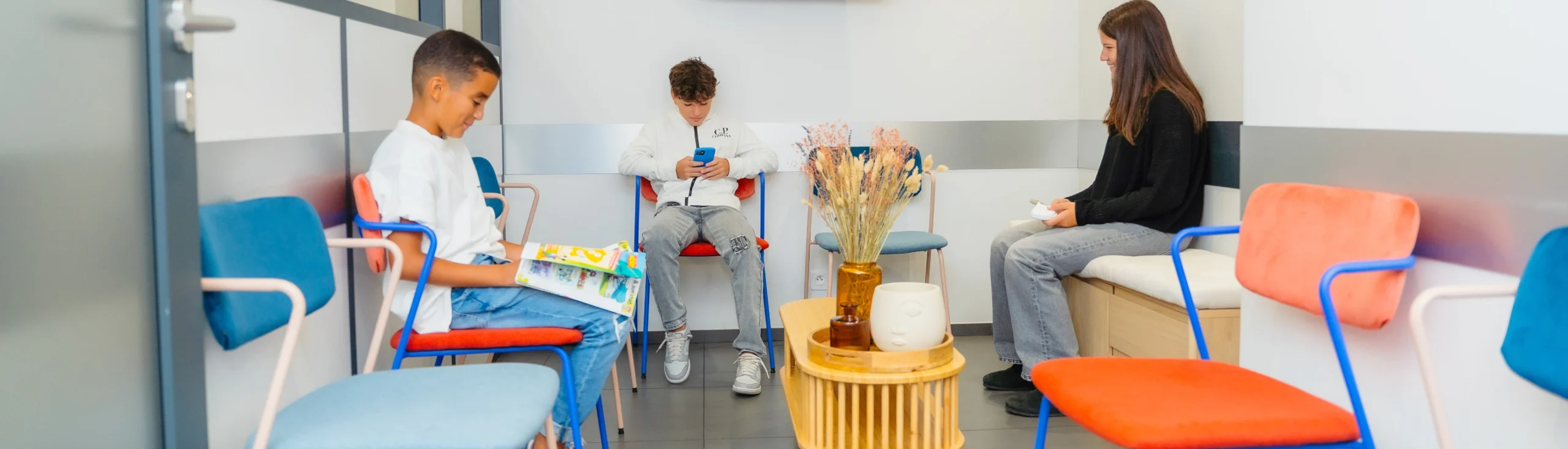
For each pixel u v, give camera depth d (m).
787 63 4.09
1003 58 4.18
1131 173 3.32
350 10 2.49
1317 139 2.03
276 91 2.04
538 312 2.26
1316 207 1.79
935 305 2.26
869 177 2.46
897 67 4.14
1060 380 1.72
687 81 3.70
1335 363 1.98
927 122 4.17
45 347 1.16
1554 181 1.46
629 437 2.82
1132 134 3.25
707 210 3.64
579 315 2.25
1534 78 1.50
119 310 1.31
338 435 1.42
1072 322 3.46
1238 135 3.16
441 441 1.41
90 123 1.24
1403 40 1.78
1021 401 3.02
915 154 3.88
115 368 1.30
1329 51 1.99
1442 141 1.69
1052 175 4.27
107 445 1.29
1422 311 1.44
